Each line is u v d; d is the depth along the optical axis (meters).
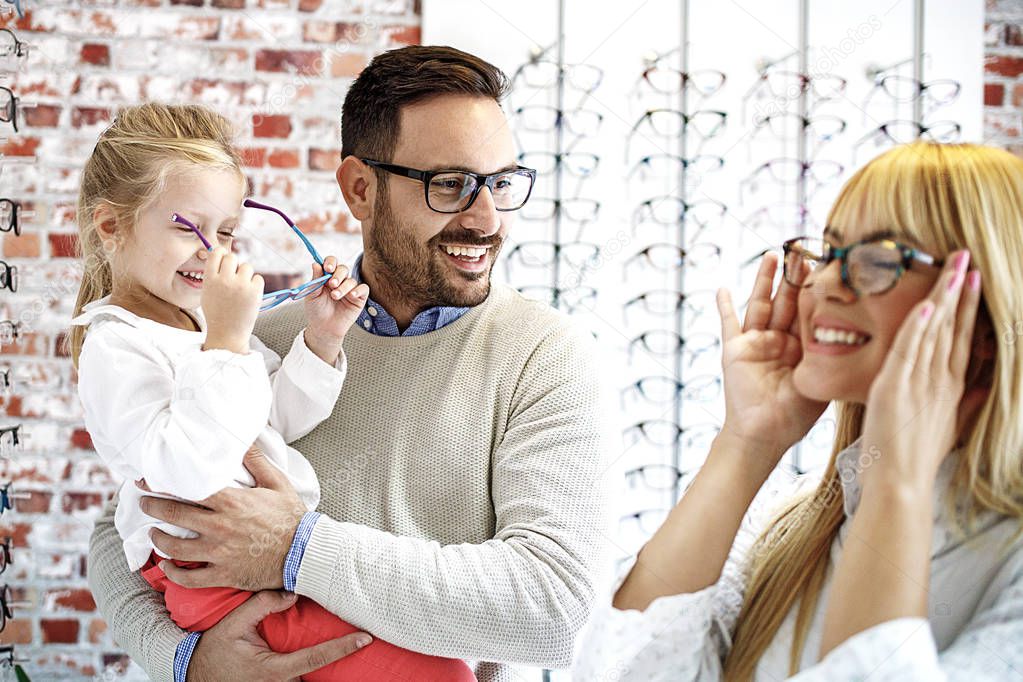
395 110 1.25
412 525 1.22
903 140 1.71
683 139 1.79
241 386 1.08
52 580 1.97
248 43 1.93
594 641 1.21
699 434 1.76
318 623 1.14
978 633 1.02
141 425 1.10
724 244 1.76
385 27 1.92
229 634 1.13
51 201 1.95
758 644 1.15
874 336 1.14
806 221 1.72
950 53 1.70
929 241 1.11
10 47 1.94
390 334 1.32
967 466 1.07
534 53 1.84
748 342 1.23
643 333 1.80
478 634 1.08
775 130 1.75
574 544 1.11
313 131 1.93
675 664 1.17
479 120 1.23
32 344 1.96
